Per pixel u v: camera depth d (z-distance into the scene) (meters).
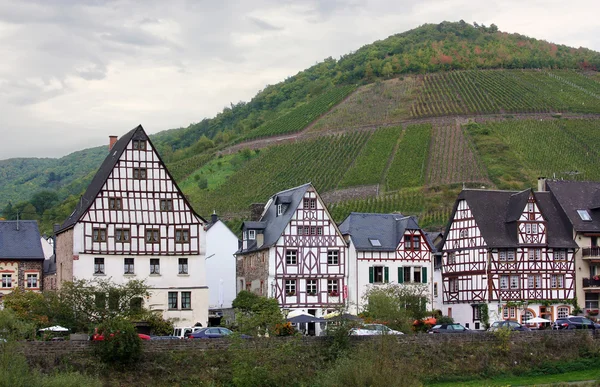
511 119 187.62
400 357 59.53
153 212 72.06
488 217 81.12
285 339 56.44
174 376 53.31
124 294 63.16
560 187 84.75
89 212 70.44
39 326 59.72
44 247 88.69
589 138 174.25
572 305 79.94
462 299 81.56
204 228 73.00
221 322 71.75
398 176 154.00
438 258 86.38
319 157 172.75
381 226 80.06
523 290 79.25
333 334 57.78
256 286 78.88
